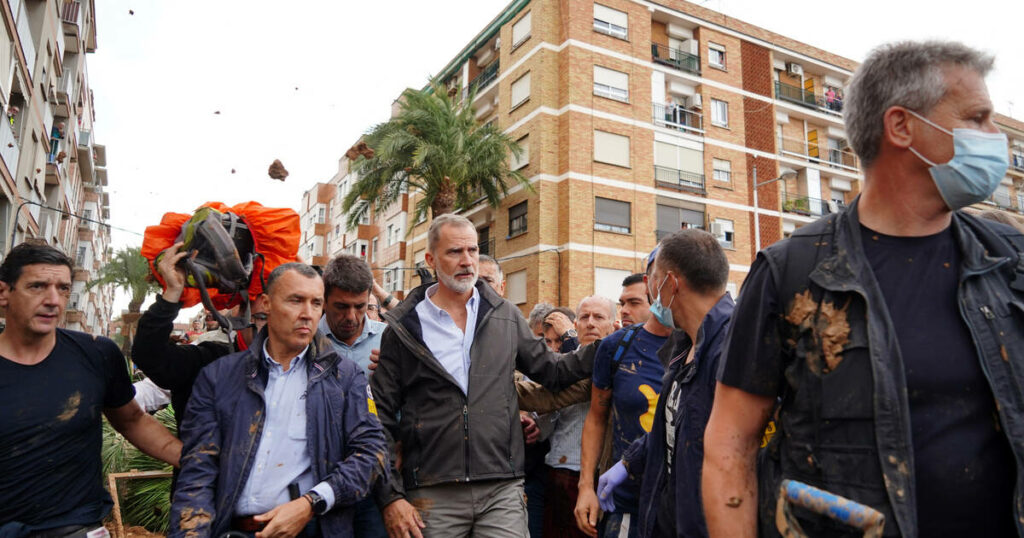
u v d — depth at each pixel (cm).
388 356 333
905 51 143
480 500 311
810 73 2919
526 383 375
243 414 269
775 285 153
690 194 2397
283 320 274
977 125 138
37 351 276
